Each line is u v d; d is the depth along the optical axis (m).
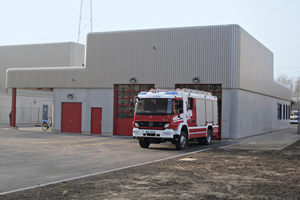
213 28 24.27
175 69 25.23
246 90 26.11
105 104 27.36
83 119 28.06
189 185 8.59
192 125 18.78
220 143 22.19
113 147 18.50
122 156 14.65
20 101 46.56
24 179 9.31
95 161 12.98
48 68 29.36
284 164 12.31
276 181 9.15
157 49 25.77
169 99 17.12
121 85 27.22
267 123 34.41
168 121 16.88
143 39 26.19
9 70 30.83
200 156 14.73
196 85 25.19
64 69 28.69
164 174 10.12
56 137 24.22
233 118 23.69
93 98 27.78
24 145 18.45
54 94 29.14
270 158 14.05
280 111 42.78
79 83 28.17
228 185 8.61
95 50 27.69
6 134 25.83
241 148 18.42
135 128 17.56
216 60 24.12
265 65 32.53
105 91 27.39
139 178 9.47
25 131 29.27
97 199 7.16
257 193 7.76
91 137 24.98
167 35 25.50
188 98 18.53
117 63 26.95
